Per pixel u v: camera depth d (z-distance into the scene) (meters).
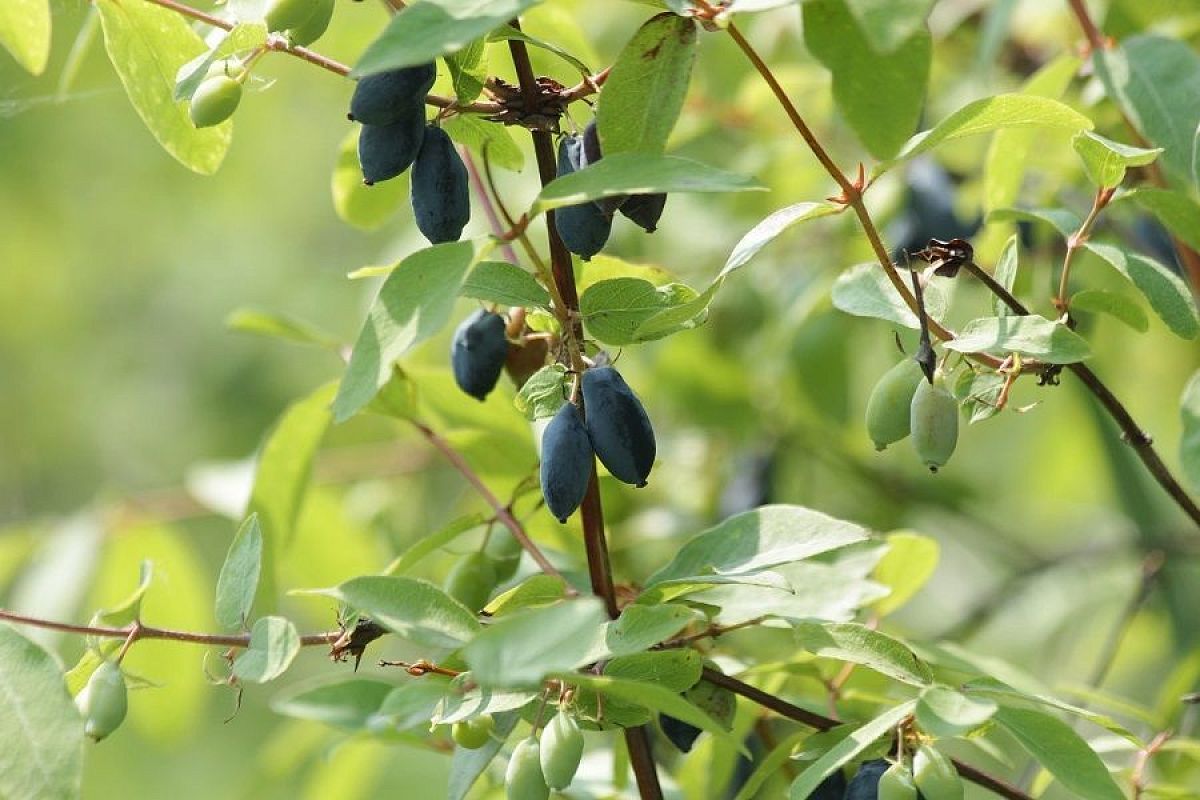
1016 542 1.92
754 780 1.44
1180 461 1.44
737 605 1.44
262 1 1.42
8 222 2.96
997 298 1.43
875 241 1.41
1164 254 1.58
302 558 1.63
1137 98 1.48
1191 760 1.53
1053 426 2.23
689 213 1.76
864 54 1.38
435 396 1.52
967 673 1.48
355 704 1.52
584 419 1.41
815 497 1.96
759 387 1.76
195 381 2.98
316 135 2.86
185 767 2.61
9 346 3.04
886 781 1.40
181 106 1.44
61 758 1.39
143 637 1.41
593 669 1.41
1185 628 1.75
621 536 1.65
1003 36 1.60
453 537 1.48
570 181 1.38
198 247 2.96
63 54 2.38
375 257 2.78
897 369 1.42
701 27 1.40
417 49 1.36
